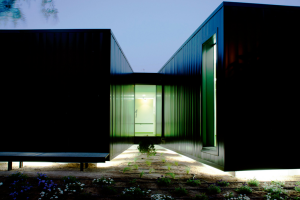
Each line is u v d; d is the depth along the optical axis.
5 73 6.28
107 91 6.09
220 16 5.31
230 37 5.16
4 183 4.67
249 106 5.21
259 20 5.35
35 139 6.13
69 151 6.07
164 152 9.80
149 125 15.45
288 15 5.53
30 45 6.29
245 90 5.20
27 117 6.17
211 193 4.45
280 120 5.35
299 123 5.43
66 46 6.24
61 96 6.17
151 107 15.59
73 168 6.09
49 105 6.16
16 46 6.30
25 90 6.23
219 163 5.28
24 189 4.21
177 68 9.23
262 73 5.30
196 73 6.91
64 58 6.22
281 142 5.34
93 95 6.12
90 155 5.70
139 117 15.48
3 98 6.25
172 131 9.91
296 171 5.69
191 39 7.47
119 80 7.77
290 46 5.48
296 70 5.48
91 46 6.19
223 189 4.66
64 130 6.12
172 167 6.43
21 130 6.16
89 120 6.10
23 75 6.25
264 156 5.25
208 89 6.56
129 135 10.65
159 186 4.78
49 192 4.16
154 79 13.02
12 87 6.25
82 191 4.38
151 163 6.93
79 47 6.21
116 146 7.17
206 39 6.12
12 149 6.14
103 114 6.08
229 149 5.09
